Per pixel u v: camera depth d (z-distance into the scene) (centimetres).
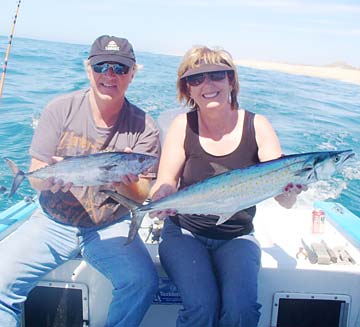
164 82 1523
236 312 226
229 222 255
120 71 255
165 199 235
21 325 275
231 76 256
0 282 233
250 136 257
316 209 360
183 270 240
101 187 266
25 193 539
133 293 241
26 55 2194
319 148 865
